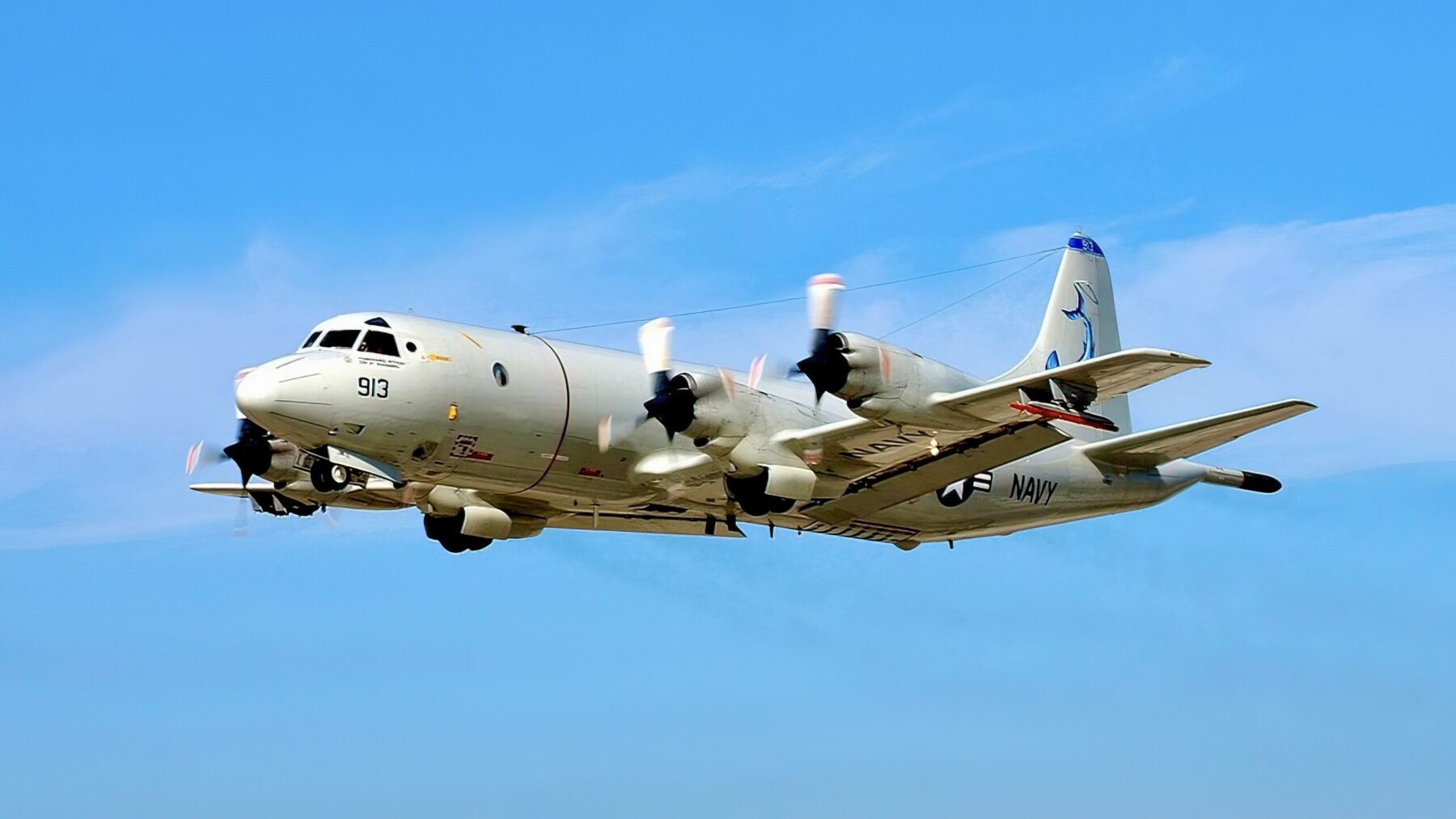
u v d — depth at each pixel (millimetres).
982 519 52156
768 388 47000
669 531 51938
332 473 43375
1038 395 39844
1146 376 38812
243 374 41938
